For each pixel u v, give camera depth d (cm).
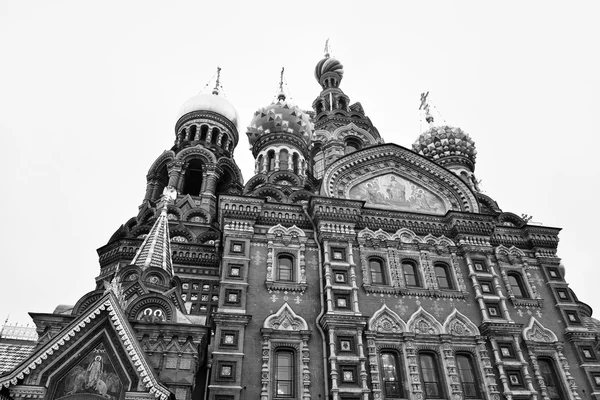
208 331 1983
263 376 1983
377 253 2509
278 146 4250
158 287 2184
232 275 2269
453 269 2542
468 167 4309
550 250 2764
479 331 2314
